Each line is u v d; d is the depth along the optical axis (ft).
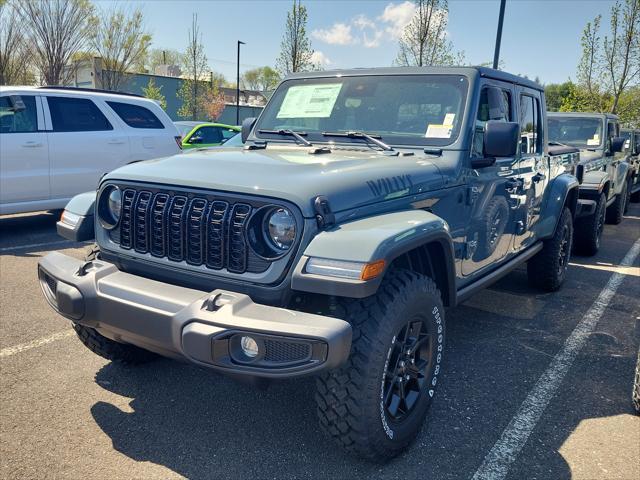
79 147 25.77
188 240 8.61
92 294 8.63
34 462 8.66
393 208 9.19
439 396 11.16
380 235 7.73
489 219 12.59
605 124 29.01
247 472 8.61
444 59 51.34
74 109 26.02
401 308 8.30
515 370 12.48
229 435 9.58
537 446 9.52
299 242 7.77
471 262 12.09
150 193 9.11
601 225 24.89
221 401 10.69
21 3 61.11
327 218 7.90
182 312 7.66
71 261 9.45
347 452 8.65
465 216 11.46
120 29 73.67
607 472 8.85
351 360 7.93
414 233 8.26
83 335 11.07
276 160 9.48
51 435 9.40
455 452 9.29
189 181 8.61
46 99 25.09
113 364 12.09
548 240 17.44
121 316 8.32
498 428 10.05
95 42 69.77
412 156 10.94
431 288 9.07
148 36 75.56
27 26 61.87
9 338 13.32
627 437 9.86
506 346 13.84
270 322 7.22
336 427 8.20
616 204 32.78
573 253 24.53
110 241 9.81
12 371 11.64
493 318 15.85
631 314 16.47
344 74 13.03
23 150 24.07
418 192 9.78
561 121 30.17
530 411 10.67
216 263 8.44
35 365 11.94
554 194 16.74
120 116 27.61
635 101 56.75
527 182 14.62
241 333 7.27
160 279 9.10
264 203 7.96
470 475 8.70
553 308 16.88
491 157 11.76
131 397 10.74
